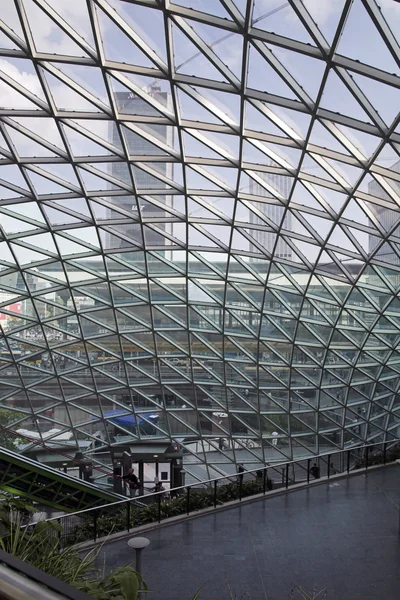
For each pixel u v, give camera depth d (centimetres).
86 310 2830
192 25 1204
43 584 202
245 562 1363
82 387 3256
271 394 3225
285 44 1152
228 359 3058
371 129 1365
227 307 2712
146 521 1673
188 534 1541
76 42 1278
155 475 3772
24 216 2222
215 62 1296
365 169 1560
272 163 1747
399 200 1692
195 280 2622
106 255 2441
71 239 2353
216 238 2273
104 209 2159
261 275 2506
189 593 1212
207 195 1962
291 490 1936
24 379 3194
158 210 2141
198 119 1567
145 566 1340
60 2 1165
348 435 3559
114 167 1912
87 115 1584
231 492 1928
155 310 2841
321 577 1286
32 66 1393
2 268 2548
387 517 1670
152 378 3262
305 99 1348
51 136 1714
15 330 2889
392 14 988
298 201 1908
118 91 1493
